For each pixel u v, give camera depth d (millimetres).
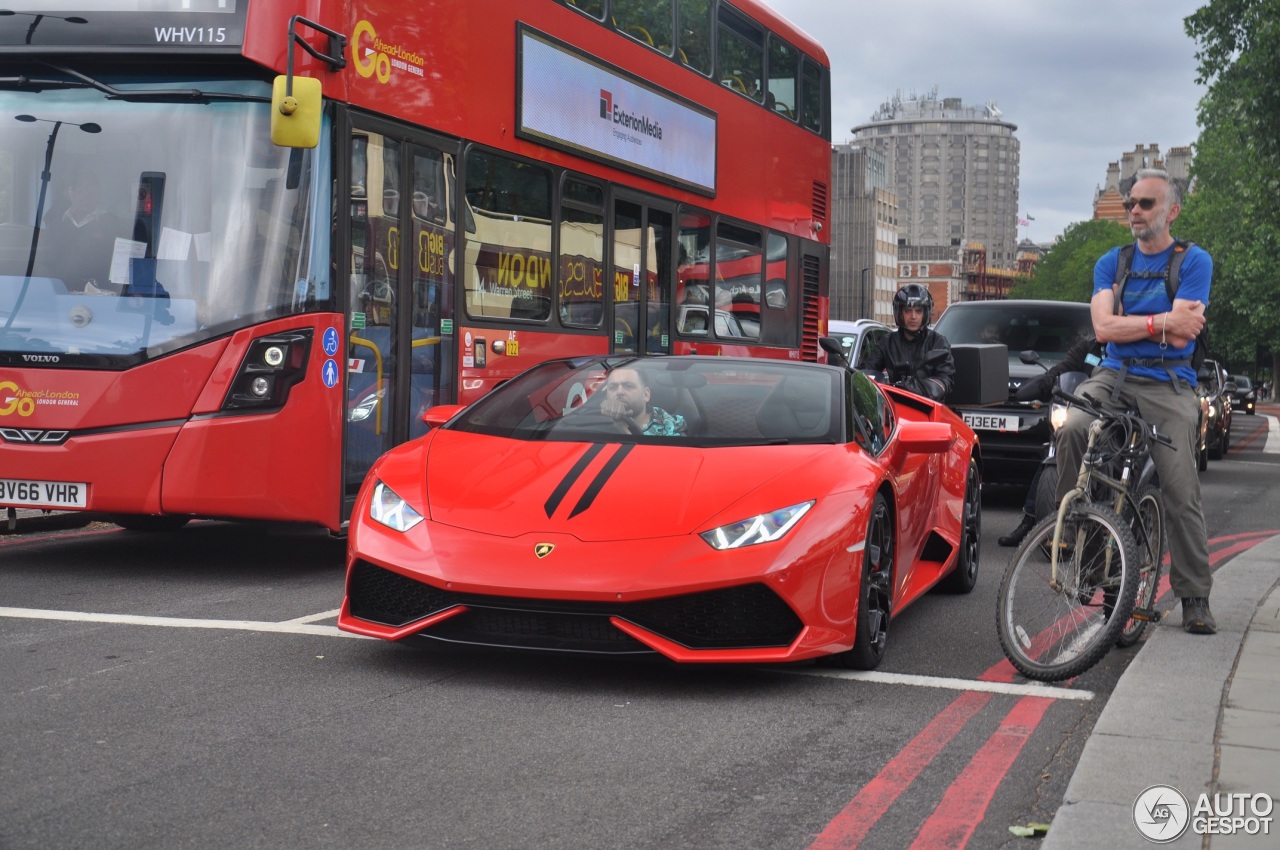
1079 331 12844
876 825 3514
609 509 5004
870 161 171500
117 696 4578
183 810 3426
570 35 9664
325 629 5824
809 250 14656
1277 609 6375
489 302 8789
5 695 4547
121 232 7152
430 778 3785
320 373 7164
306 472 7141
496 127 8766
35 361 7086
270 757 3926
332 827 3342
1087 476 5391
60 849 3111
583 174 9914
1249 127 31453
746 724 4520
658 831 3410
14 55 7117
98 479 7020
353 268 7410
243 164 7129
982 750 4277
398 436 7875
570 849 3254
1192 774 3709
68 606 6273
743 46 12906
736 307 12758
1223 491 14703
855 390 6266
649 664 5359
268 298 7062
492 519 5004
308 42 7062
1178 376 5746
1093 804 3432
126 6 7062
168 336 7023
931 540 7105
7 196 7250
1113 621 5148
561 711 4598
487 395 6273
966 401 9695
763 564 4820
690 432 5711
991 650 5984
